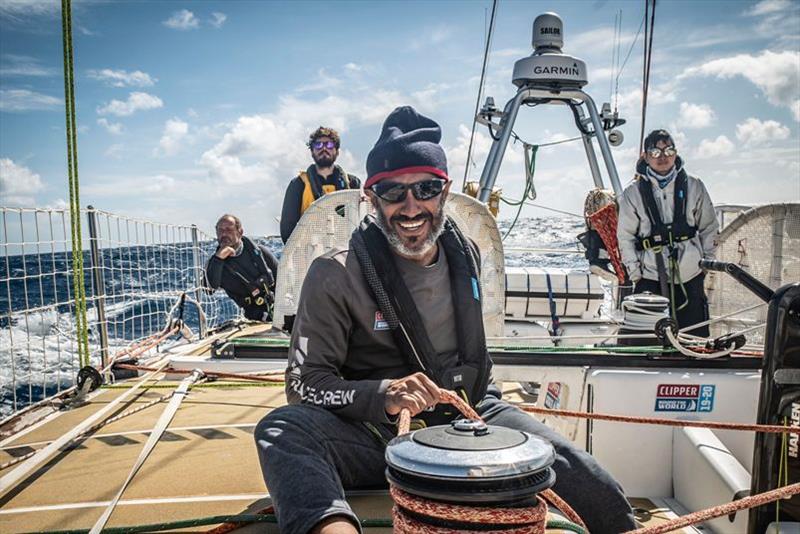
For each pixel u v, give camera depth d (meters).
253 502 2.37
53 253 4.44
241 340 4.55
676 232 4.97
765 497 1.66
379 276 2.32
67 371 7.51
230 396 3.86
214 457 2.85
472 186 6.39
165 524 2.15
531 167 6.73
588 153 6.98
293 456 1.91
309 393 2.21
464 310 2.44
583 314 5.55
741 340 3.82
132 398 3.89
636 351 3.87
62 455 2.94
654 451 3.64
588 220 5.68
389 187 2.31
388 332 2.36
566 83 6.55
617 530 2.08
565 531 1.97
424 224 2.34
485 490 1.40
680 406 3.66
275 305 4.19
